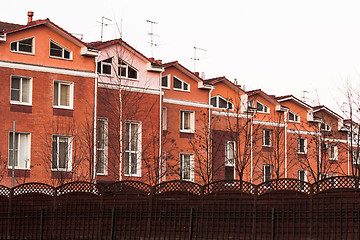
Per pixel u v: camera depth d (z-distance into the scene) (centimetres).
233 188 1831
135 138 4019
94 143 3691
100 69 3912
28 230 2067
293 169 5497
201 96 4562
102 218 1956
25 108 3494
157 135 4091
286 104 5519
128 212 1927
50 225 2033
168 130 4338
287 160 5381
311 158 5634
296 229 1709
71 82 3653
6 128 3422
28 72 3509
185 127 4472
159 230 1870
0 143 3394
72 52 3675
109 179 3869
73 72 3662
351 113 4144
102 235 1950
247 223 1770
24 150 3491
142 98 4059
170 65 4359
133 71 4062
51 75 3588
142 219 1905
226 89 4897
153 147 4053
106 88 3878
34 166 3497
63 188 2045
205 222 1822
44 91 3559
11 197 2123
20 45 3506
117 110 3869
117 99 3947
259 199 1761
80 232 1988
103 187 1972
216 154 4472
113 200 1953
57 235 2020
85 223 1984
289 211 1720
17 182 3431
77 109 3659
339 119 5878
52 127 3569
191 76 4497
